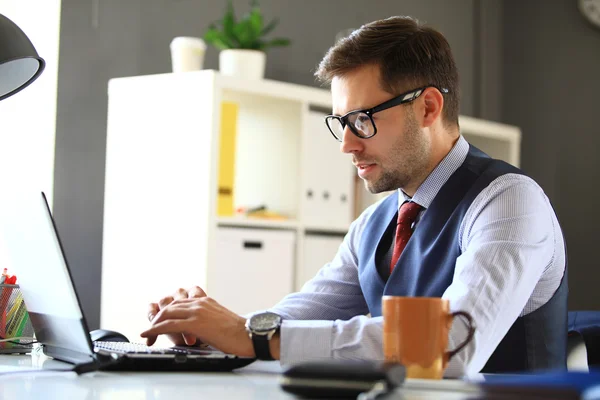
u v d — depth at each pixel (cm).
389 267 168
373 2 415
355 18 407
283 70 376
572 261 438
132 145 310
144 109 307
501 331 129
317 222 332
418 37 160
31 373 114
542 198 149
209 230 287
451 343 118
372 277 169
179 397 91
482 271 131
